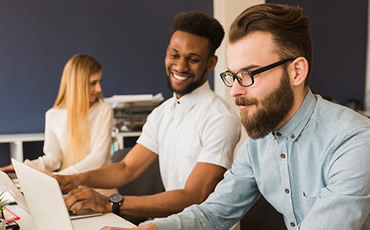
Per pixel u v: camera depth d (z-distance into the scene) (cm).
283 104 121
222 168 183
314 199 127
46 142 276
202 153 186
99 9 397
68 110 266
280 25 117
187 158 195
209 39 194
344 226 108
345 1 473
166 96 421
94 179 200
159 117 214
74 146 263
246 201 152
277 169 137
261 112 121
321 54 470
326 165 122
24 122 388
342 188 110
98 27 399
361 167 110
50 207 117
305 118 127
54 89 393
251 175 150
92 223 150
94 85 271
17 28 379
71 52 394
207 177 181
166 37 416
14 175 206
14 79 383
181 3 416
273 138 135
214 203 148
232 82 125
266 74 119
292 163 132
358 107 476
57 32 389
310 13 460
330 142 121
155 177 241
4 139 347
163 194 173
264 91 120
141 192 242
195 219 140
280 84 120
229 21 386
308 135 127
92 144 266
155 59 416
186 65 193
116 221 152
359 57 485
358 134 116
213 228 144
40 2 383
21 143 351
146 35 411
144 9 408
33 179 123
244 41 120
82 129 264
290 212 136
